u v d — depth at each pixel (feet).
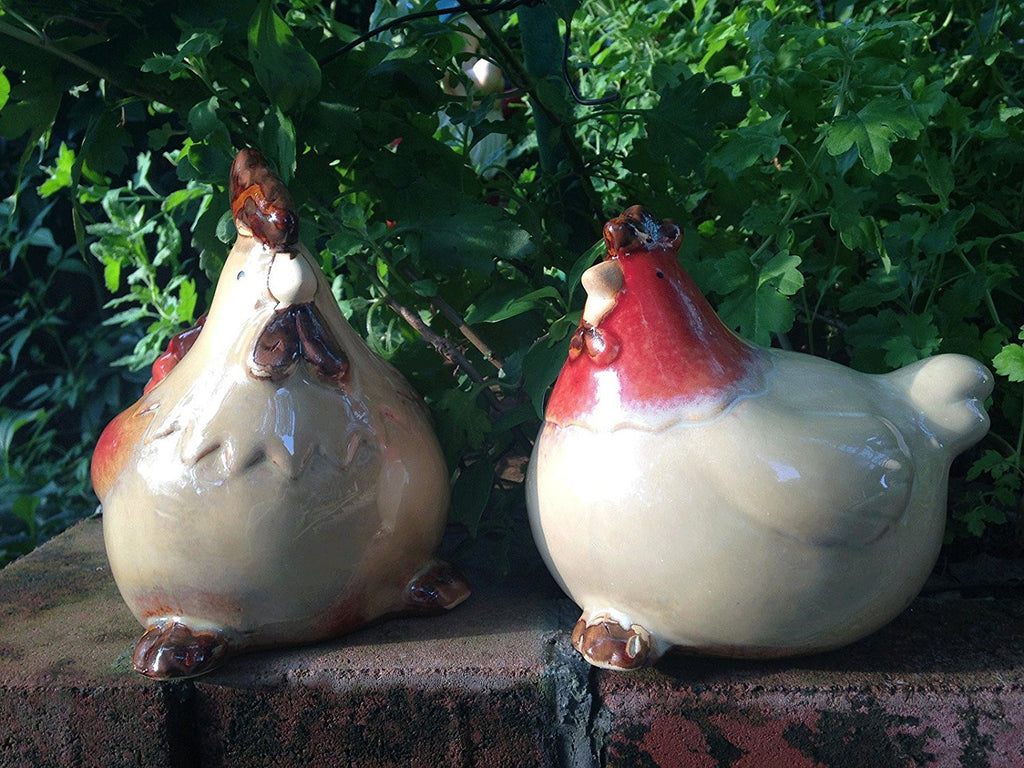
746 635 3.21
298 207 4.16
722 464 3.05
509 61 4.49
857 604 3.18
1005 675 3.28
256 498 3.24
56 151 12.27
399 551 3.57
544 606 3.89
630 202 4.94
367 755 3.36
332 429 3.32
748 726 3.22
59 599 4.22
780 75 4.38
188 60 3.93
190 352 3.54
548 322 4.47
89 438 12.26
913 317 4.03
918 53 5.27
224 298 3.42
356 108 4.20
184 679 3.33
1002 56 5.01
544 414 3.64
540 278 4.59
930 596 4.14
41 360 13.10
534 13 4.86
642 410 3.15
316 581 3.37
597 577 3.27
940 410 3.30
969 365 3.32
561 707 3.29
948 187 4.16
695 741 3.25
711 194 4.98
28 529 9.72
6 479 11.07
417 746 3.35
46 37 3.96
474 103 5.55
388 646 3.53
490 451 4.40
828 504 3.02
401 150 4.51
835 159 4.39
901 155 4.60
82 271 12.34
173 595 3.38
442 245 4.19
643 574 3.16
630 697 3.25
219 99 4.02
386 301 4.34
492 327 4.50
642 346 3.19
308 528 3.29
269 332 3.28
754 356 3.31
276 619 3.41
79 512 10.24
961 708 3.17
